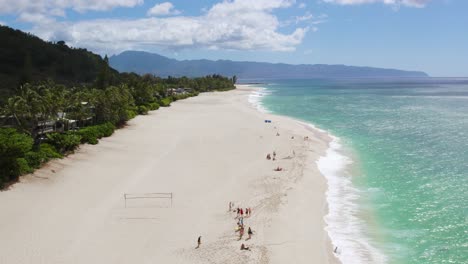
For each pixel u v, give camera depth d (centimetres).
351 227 3975
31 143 5328
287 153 6925
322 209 4419
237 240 3600
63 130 7706
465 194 4853
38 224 3884
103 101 8956
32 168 5228
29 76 14588
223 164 6131
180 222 3978
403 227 3981
